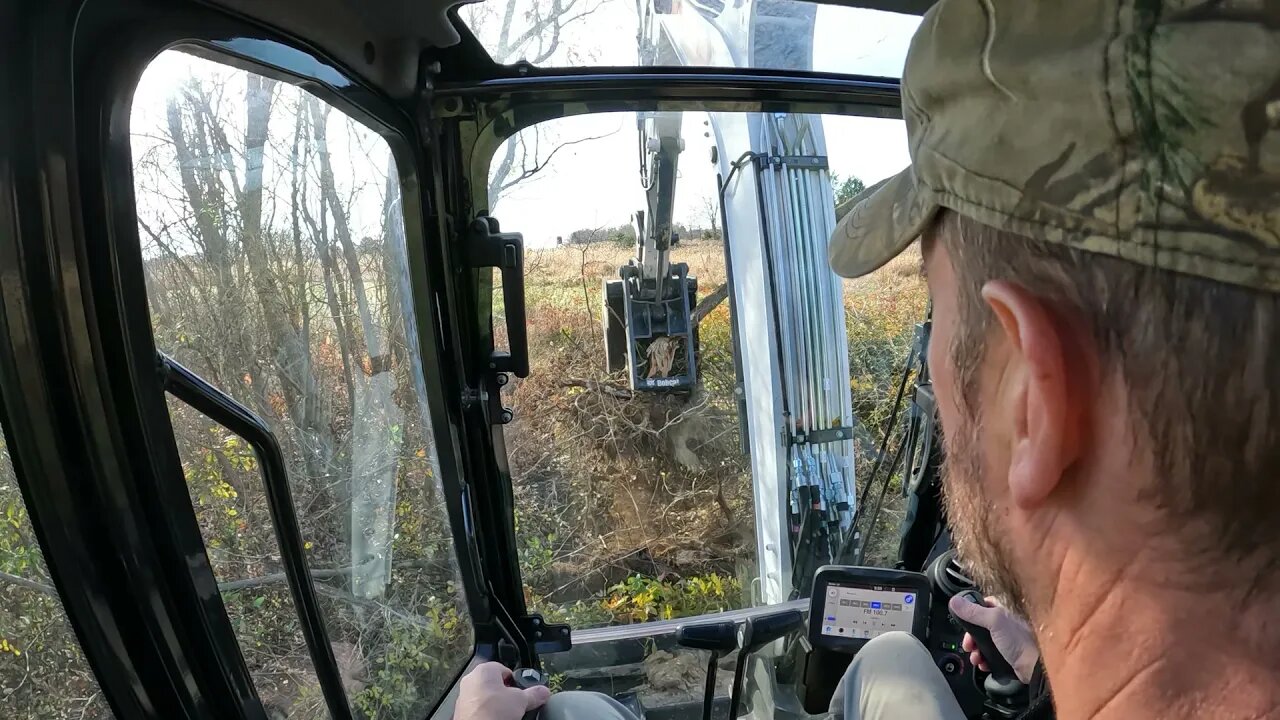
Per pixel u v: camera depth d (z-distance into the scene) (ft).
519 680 5.51
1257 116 1.31
